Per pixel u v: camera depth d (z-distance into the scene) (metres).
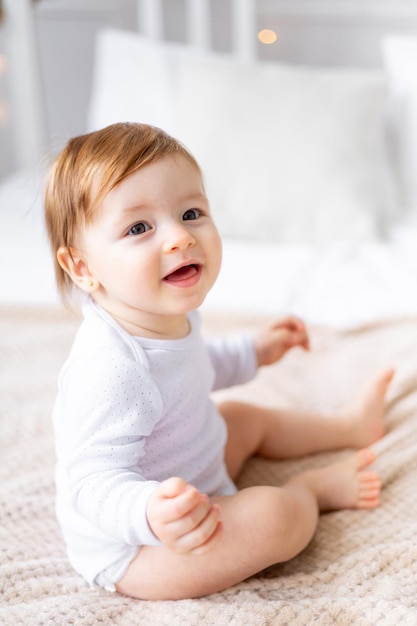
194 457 0.89
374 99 1.93
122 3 2.31
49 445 1.13
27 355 1.41
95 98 2.27
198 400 0.89
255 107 1.88
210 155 1.86
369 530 0.91
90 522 0.82
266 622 0.73
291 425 1.10
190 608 0.76
